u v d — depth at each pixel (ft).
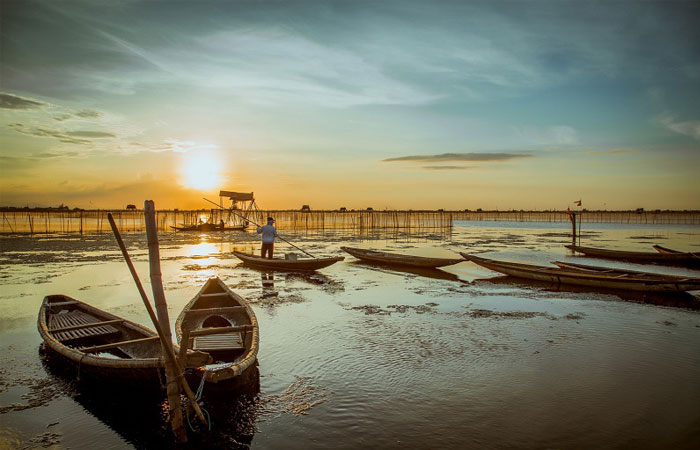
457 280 58.08
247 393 23.41
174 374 19.27
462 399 22.95
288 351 29.84
